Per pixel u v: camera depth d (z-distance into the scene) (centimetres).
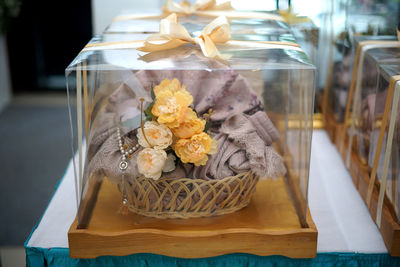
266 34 90
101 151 79
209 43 78
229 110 83
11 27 253
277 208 84
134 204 80
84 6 256
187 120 74
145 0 183
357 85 100
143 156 74
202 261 79
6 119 234
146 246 78
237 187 79
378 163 87
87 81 81
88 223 79
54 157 193
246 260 79
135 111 79
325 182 99
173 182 77
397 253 78
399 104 79
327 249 80
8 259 126
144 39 86
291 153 92
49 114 241
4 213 150
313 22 117
